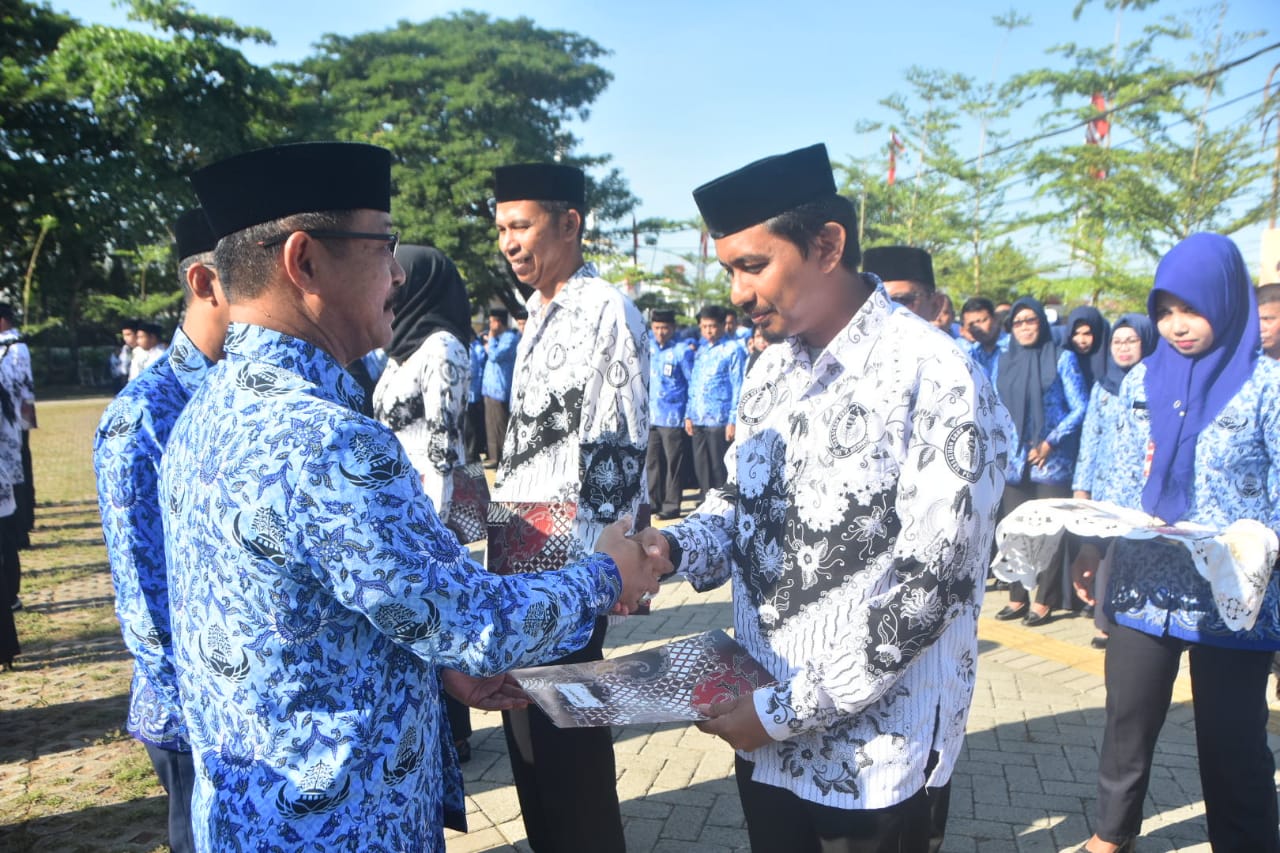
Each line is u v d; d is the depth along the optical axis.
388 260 1.39
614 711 1.61
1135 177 16.50
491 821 3.27
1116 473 3.08
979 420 1.53
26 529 7.78
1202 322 2.51
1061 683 4.52
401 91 32.94
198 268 1.84
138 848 3.16
